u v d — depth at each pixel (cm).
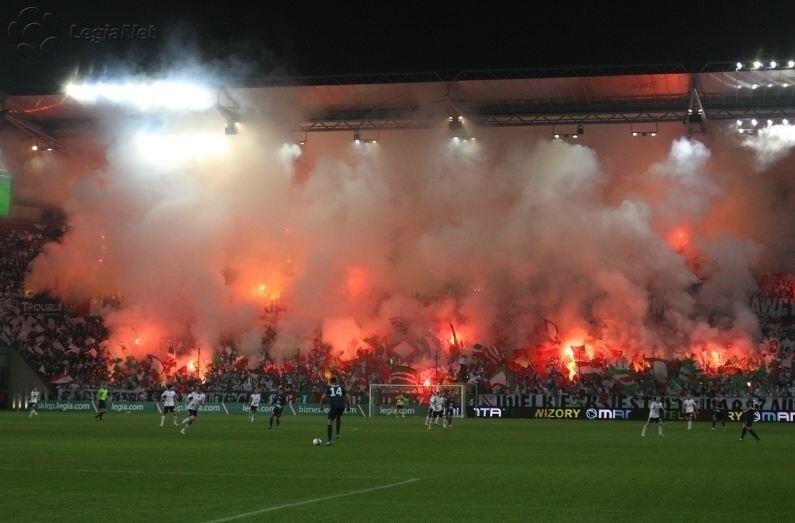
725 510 1287
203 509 1248
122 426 3912
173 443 2684
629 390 6028
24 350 6625
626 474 1819
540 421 5322
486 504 1327
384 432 3666
